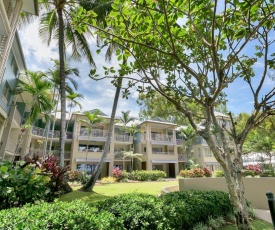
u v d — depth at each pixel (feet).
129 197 14.75
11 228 7.16
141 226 11.04
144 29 12.62
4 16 25.48
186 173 55.67
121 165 98.89
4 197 11.55
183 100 17.72
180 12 11.21
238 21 12.71
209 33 14.37
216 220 17.10
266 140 59.88
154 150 102.89
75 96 67.26
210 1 11.27
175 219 13.53
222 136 13.57
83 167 88.22
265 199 25.90
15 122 55.83
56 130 93.25
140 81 15.10
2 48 26.91
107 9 33.73
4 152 49.26
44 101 57.00
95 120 82.74
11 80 50.96
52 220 8.03
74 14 12.60
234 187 12.01
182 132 101.24
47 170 18.89
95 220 8.86
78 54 44.21
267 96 13.24
